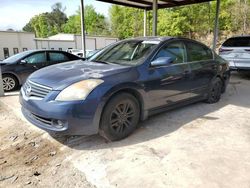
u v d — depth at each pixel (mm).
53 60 6965
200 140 3123
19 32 28688
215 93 4941
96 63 3594
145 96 3285
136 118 3260
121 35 46156
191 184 2199
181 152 2795
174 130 3461
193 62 4184
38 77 3045
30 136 3283
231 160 2619
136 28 42969
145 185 2193
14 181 2299
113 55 3898
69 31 65312
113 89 2865
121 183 2230
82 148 2922
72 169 2479
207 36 35500
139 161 2600
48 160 2672
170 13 36125
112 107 2920
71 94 2664
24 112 3135
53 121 2729
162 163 2555
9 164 2594
